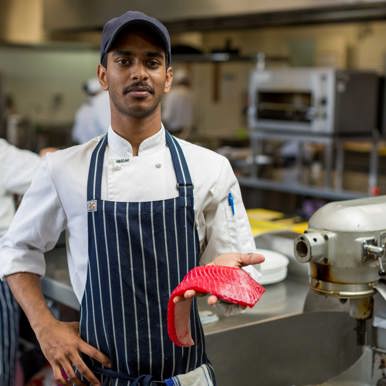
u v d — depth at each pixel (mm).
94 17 5855
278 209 4922
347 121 4574
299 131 4785
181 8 5102
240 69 6918
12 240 1616
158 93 1466
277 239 2211
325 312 1830
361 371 1696
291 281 2156
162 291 1478
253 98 5121
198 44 7270
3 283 2270
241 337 1743
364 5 4039
